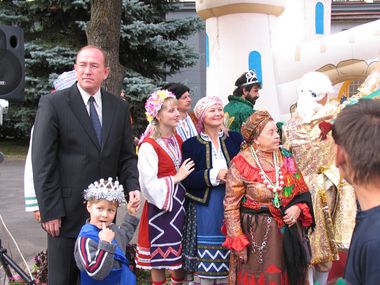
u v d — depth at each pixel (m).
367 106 1.53
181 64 14.80
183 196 3.52
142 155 3.45
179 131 4.20
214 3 6.73
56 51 13.85
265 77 6.76
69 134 2.98
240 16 6.68
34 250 5.43
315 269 3.66
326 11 8.18
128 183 3.17
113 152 3.10
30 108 14.35
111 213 2.85
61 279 3.01
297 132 3.67
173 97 3.55
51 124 2.94
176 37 14.82
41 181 2.89
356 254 1.43
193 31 14.59
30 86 13.92
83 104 3.04
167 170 3.51
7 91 3.84
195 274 3.51
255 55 6.71
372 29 6.87
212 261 3.36
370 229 1.41
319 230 3.48
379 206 1.44
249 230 3.06
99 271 2.71
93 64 3.02
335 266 3.75
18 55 3.86
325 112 3.60
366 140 1.45
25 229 6.36
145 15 14.01
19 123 14.61
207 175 3.38
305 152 3.60
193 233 3.46
